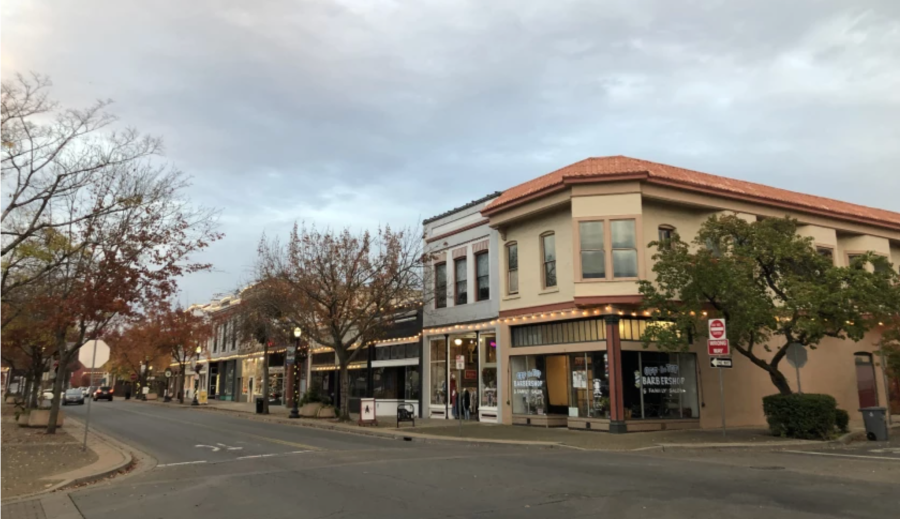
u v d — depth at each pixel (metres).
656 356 21.27
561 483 10.88
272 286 29.62
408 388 31.19
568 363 22.30
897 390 27.86
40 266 21.30
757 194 23.69
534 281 23.53
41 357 35.94
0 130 15.23
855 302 17.22
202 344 59.44
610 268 20.66
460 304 27.89
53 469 13.90
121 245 19.30
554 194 22.23
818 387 24.92
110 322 27.94
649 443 17.17
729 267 17.69
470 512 8.63
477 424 24.64
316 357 42.09
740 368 23.09
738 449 16.30
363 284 28.81
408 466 13.28
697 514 8.24
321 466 13.50
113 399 75.19
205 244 20.91
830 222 26.38
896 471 11.94
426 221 30.91
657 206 22.08
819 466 12.77
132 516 9.09
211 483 11.73
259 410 35.91
